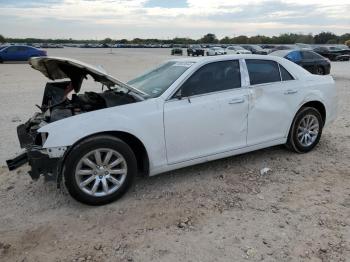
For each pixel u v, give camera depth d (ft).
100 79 15.29
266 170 16.62
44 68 15.62
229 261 10.32
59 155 12.73
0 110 31.40
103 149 13.20
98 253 10.82
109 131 13.39
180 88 14.79
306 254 10.56
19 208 13.60
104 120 13.21
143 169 14.62
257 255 10.54
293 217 12.60
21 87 48.67
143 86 16.02
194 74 15.17
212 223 12.32
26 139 14.37
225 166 17.26
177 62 16.98
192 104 14.79
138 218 12.73
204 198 14.12
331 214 12.76
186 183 15.47
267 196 14.24
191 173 16.49
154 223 12.39
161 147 14.34
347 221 12.29
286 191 14.66
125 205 13.66
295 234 11.57
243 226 12.09
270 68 17.43
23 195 14.62
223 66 15.99
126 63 109.19
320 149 19.69
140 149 14.32
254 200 13.91
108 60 125.80
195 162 15.34
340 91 43.73
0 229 12.21
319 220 12.37
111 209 13.39
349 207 13.26
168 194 14.49
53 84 17.88
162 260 10.44
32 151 12.84
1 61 104.63
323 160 18.03
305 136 18.72
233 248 10.91
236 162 17.74
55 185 15.42
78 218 12.81
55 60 14.55
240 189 14.87
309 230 11.78
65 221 12.62
